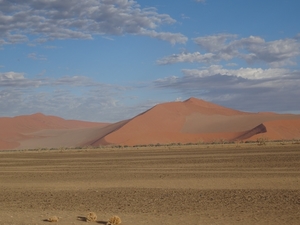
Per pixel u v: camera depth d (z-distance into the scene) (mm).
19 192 26844
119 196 22984
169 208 18391
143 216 16422
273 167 38781
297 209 17172
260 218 15539
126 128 188125
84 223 15141
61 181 33312
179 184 28109
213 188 25500
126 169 42562
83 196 23562
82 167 48188
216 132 192750
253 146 91875
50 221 15516
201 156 60562
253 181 28406
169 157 61250
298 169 35969
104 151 98562
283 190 23438
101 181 32062
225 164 44406
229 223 14703
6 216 17031
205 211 17391
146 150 93750
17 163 61594
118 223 14562
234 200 20219
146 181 30719
